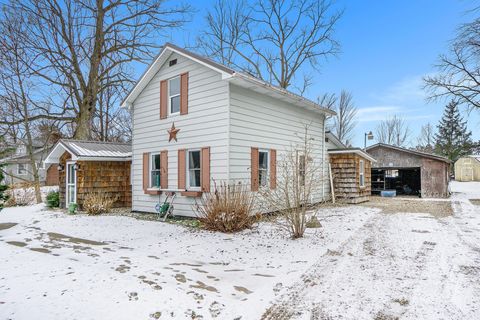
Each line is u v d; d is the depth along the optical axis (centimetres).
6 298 357
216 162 934
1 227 917
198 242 684
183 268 500
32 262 512
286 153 1134
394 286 412
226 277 462
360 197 1503
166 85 1106
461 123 4491
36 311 327
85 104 1689
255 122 1015
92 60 1698
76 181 1248
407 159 1908
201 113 981
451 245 623
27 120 1630
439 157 1780
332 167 1494
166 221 967
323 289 408
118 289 391
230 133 917
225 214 787
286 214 730
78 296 366
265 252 598
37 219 1057
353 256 555
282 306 362
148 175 1148
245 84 946
